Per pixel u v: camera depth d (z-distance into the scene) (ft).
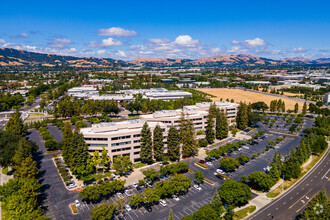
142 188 389.80
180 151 543.80
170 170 424.87
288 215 325.21
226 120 645.92
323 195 294.25
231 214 305.94
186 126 532.32
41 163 486.38
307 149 520.42
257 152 566.36
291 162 447.42
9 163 424.87
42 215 296.71
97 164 451.12
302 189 397.19
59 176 430.61
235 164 448.24
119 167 422.00
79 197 363.76
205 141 589.32
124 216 319.27
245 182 419.95
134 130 495.00
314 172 461.37
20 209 298.76
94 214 294.25
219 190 375.66
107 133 466.29
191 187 399.85
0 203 340.18
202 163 496.23
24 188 315.17
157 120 578.25
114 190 384.27
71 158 426.51
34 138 644.69
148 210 332.19
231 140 647.56
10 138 467.52
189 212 329.11
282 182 424.05
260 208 342.64
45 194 370.53
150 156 475.72
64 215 318.65
